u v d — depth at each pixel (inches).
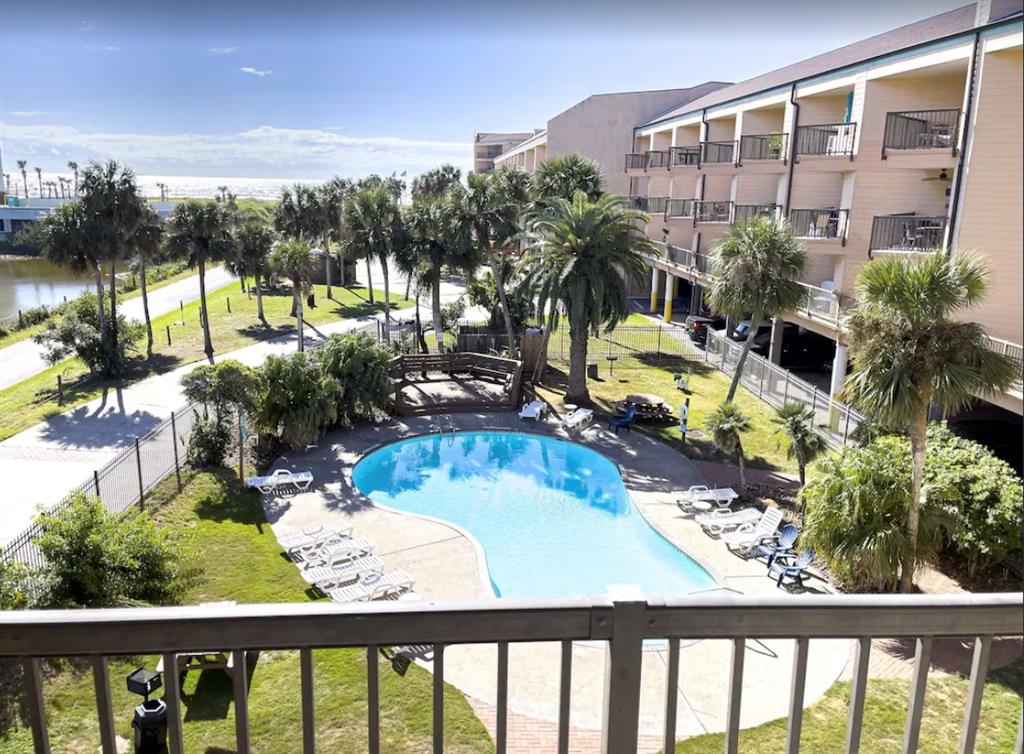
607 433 995.3
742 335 1385.3
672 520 724.7
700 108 1517.0
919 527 533.3
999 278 459.5
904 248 869.2
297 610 88.9
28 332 1622.8
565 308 1080.2
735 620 93.0
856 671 97.7
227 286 2438.5
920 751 370.6
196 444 810.2
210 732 389.4
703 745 398.3
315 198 2400.3
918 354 475.8
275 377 880.3
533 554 686.5
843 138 990.4
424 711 417.7
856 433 706.2
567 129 2070.6
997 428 757.3
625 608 90.7
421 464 918.4
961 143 698.2
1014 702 410.3
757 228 880.9
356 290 2411.4
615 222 1051.9
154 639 88.4
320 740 387.5
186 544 628.4
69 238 1194.0
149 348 1432.1
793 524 685.3
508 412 1093.8
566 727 94.7
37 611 88.9
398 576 570.3
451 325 1625.2
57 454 874.1
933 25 1005.2
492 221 1243.8
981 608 96.6
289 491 773.3
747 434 962.1
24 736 358.3
